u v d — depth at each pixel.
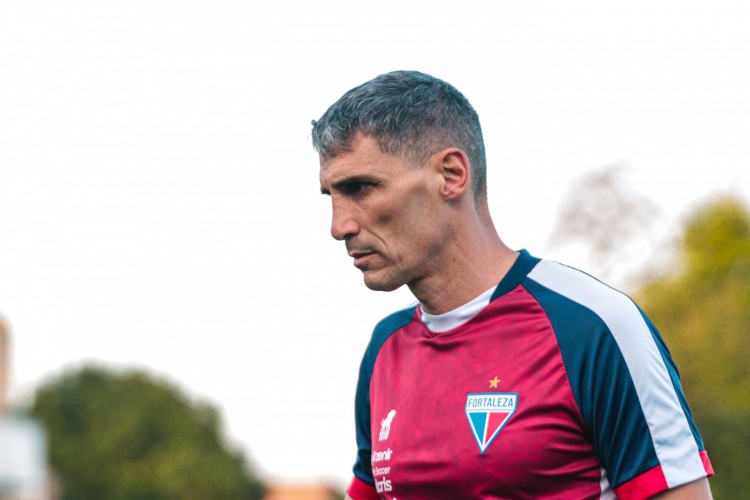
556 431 5.11
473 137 5.59
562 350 5.18
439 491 5.38
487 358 5.37
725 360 42.72
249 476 121.44
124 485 103.75
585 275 5.45
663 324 47.94
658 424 5.02
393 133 5.32
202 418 117.06
